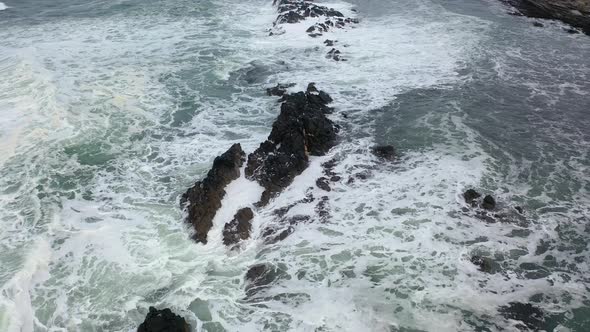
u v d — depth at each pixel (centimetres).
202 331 1159
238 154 1684
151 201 1580
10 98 2130
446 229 1454
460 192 1605
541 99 2233
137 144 1877
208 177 1566
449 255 1366
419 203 1556
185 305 1225
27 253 1346
